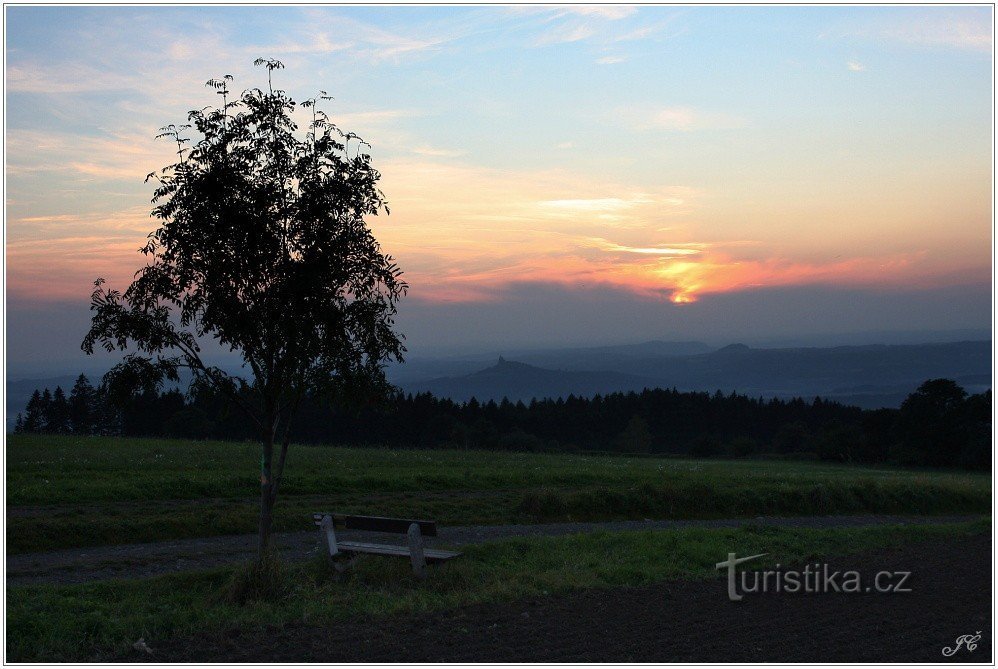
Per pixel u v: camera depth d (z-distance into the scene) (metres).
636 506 21.84
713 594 11.20
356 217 10.82
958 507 25.97
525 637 8.98
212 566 13.43
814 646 8.64
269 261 10.39
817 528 17.17
